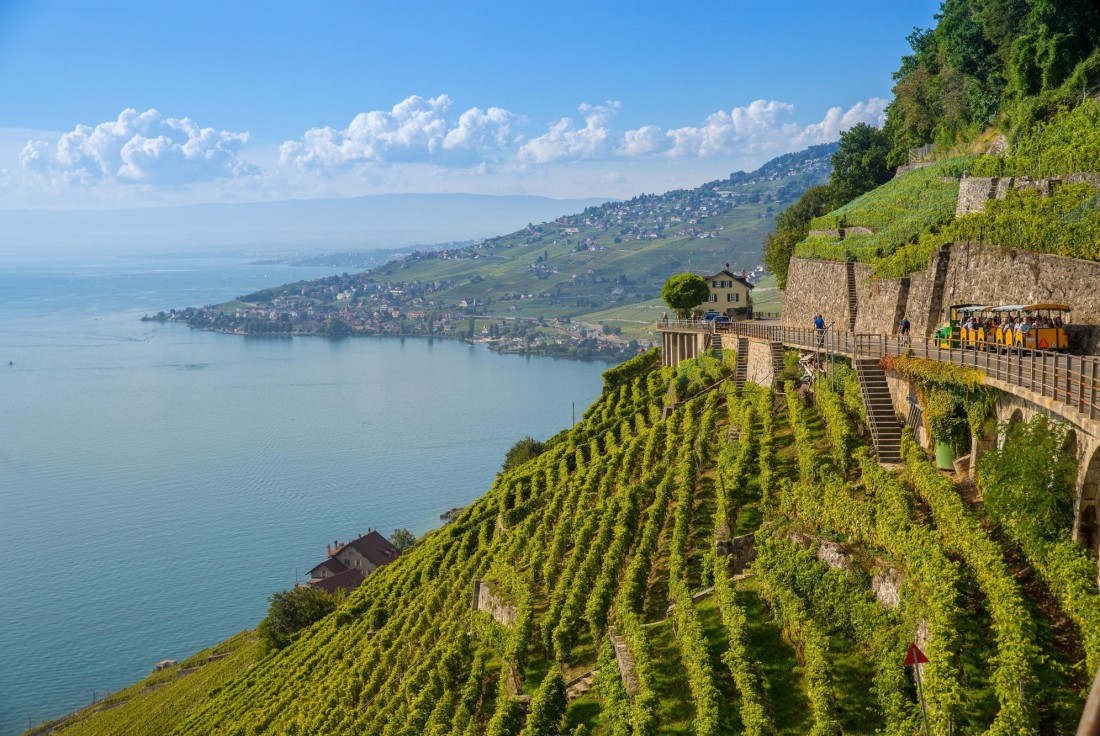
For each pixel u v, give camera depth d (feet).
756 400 193.06
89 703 433.48
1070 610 83.56
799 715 102.01
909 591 99.71
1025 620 83.61
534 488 234.38
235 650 400.67
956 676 84.74
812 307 235.40
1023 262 141.08
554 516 205.46
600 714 127.75
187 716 291.17
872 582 109.50
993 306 135.85
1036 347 122.42
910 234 212.64
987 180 212.84
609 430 249.55
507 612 174.91
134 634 518.37
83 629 528.63
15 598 585.63
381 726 177.58
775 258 354.74
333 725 195.93
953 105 298.97
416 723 162.09
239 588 584.81
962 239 162.09
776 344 210.18
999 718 77.25
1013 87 260.42
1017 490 96.02
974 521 100.58
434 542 269.23
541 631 156.25
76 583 609.42
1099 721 24.41
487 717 153.07
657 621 137.59
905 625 97.81
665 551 156.04
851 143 372.38
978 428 118.21
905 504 112.27
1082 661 80.48
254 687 272.51
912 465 122.52
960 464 125.08
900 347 155.12
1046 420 97.55
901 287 180.34
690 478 168.96
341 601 319.68
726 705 108.58
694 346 285.64
